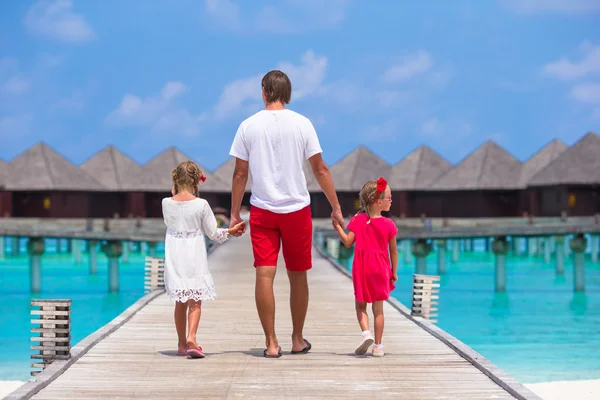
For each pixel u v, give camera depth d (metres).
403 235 36.50
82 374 7.68
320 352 9.02
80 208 72.50
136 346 9.34
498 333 23.11
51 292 35.38
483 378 7.55
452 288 37.56
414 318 12.06
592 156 68.88
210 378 7.51
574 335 22.69
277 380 7.44
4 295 34.00
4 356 18.75
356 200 75.06
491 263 55.44
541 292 35.50
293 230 8.16
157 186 76.50
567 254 62.78
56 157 73.56
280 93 8.24
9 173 70.81
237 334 10.64
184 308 8.80
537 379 15.83
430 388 7.14
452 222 53.19
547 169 69.62
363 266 8.71
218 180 79.75
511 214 73.62
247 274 23.64
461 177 73.44
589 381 14.78
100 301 32.03
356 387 7.17
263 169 8.04
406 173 75.50
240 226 8.48
